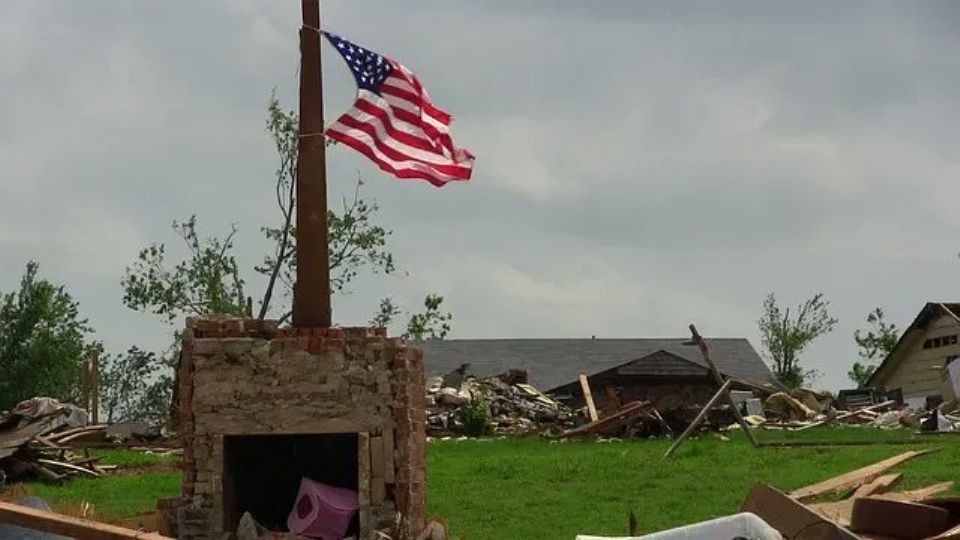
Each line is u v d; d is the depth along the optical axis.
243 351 16.28
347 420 16.19
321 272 16.73
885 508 12.94
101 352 61.50
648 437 41.88
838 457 28.66
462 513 22.47
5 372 58.41
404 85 16.84
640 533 19.64
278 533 15.98
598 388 57.38
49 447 30.58
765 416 51.12
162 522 16.12
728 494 23.66
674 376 56.75
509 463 29.16
